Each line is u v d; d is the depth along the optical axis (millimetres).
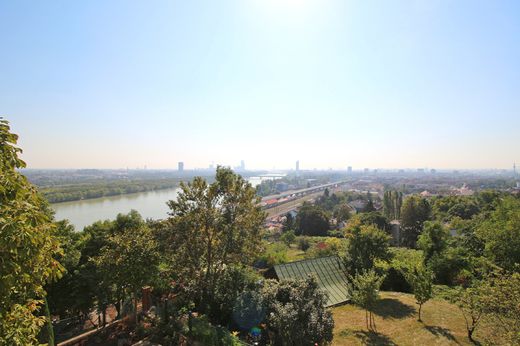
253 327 15844
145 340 12992
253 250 19625
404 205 62594
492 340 12406
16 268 5441
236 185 19141
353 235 27156
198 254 18609
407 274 21094
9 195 5820
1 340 5520
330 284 24172
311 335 13617
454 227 57906
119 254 14258
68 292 16219
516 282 12961
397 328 18250
